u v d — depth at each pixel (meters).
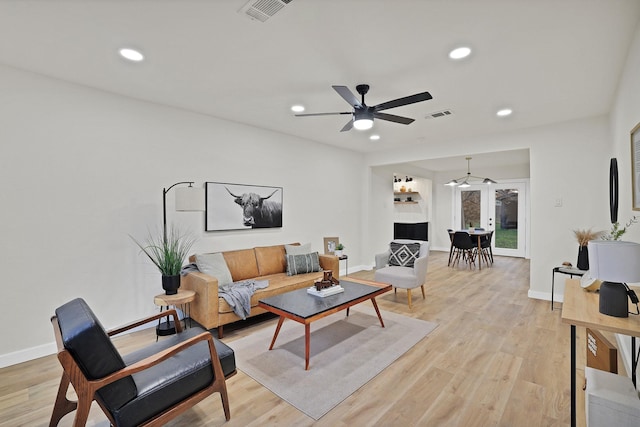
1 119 2.57
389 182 7.25
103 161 3.10
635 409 1.46
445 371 2.50
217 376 1.90
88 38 2.16
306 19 1.94
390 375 2.45
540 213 4.37
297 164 5.07
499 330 3.30
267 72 2.69
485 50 2.32
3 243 2.59
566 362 2.62
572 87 3.02
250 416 1.99
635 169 2.29
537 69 2.63
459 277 5.79
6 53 2.37
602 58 2.44
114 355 1.54
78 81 2.88
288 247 4.50
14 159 2.63
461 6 1.81
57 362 2.68
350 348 2.90
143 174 3.38
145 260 3.40
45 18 1.92
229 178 4.13
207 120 3.90
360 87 2.93
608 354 2.04
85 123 2.99
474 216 8.79
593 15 1.90
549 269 4.34
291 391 2.24
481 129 4.54
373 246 6.69
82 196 2.98
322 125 4.38
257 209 4.46
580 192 4.09
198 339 1.83
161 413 1.68
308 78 2.81
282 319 2.87
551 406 2.05
